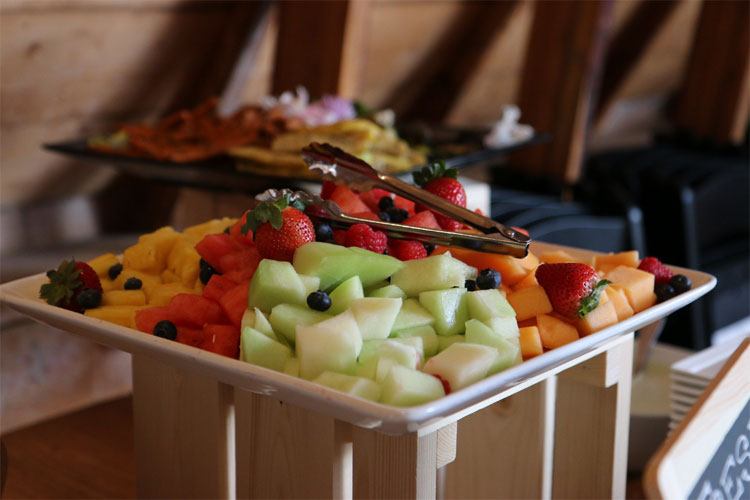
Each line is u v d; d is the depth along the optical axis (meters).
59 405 2.12
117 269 1.20
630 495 1.41
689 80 3.75
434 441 1.10
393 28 2.65
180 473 1.26
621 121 4.12
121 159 1.84
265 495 1.19
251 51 2.29
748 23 3.55
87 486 1.40
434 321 1.06
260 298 1.06
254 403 1.19
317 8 2.31
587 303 1.09
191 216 2.10
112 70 2.05
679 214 2.95
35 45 1.81
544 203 2.57
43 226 2.24
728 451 1.02
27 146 2.03
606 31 2.64
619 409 1.26
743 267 3.20
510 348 1.04
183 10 2.06
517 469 1.32
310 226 1.11
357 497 1.14
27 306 1.12
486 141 2.25
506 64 3.15
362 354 1.02
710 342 2.96
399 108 3.12
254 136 1.93
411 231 1.13
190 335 1.08
